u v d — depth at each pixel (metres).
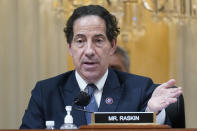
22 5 9.30
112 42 4.70
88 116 4.51
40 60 9.28
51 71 9.29
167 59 9.67
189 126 9.67
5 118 9.21
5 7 9.25
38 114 4.65
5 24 9.24
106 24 4.56
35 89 4.86
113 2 9.24
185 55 9.72
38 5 9.31
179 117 5.07
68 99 4.65
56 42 9.30
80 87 4.71
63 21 9.26
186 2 9.57
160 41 9.60
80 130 3.24
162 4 9.51
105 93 4.66
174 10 9.54
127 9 9.38
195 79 9.74
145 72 9.62
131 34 9.45
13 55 9.26
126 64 6.73
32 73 9.28
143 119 3.57
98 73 4.59
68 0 9.25
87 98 4.05
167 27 9.59
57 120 4.54
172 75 9.69
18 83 9.27
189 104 9.73
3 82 9.23
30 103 4.78
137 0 9.41
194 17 9.59
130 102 4.64
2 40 9.23
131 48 9.49
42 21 9.29
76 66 4.61
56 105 4.64
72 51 4.62
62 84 4.84
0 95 9.19
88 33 4.48
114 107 4.57
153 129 3.30
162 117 4.29
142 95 4.70
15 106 9.24
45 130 3.17
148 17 9.51
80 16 4.52
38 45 9.30
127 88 4.77
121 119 3.55
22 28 9.28
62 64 9.29
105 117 3.55
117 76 4.92
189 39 9.67
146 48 9.53
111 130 3.27
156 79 9.65
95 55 4.52
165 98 4.20
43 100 4.70
